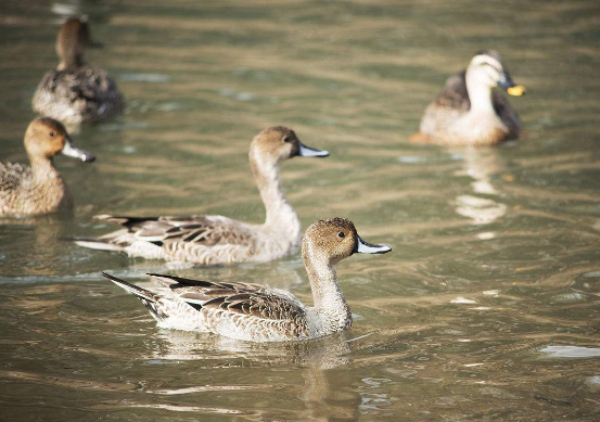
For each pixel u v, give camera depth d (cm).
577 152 1880
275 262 1437
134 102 2184
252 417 954
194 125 2036
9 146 1859
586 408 968
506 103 2078
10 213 1583
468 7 3047
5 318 1184
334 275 1195
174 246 1404
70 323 1177
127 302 1252
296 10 3019
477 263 1377
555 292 1270
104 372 1049
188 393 1005
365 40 2688
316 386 1024
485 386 1020
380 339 1147
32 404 973
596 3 3055
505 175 1772
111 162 1822
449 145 1975
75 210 1602
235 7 3041
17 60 2448
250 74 2391
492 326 1173
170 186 1700
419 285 1309
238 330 1147
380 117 2122
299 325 1150
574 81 2322
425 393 1005
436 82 2352
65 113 2014
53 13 2903
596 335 1140
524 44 2622
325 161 1858
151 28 2781
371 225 1531
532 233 1484
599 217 1541
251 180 1739
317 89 2289
